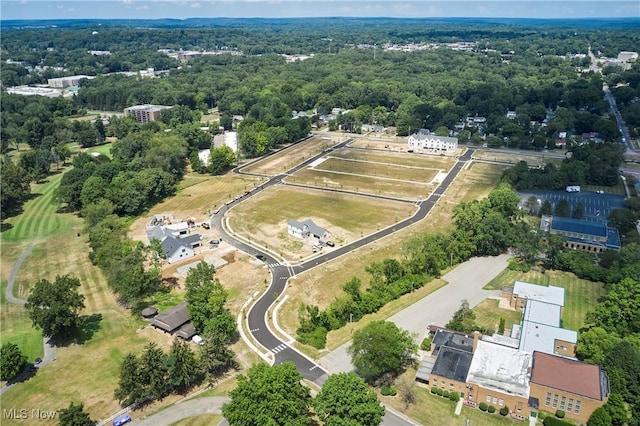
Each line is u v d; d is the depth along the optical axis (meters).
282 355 110.06
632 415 88.62
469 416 92.25
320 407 83.31
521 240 153.50
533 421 90.69
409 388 97.31
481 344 104.88
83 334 117.69
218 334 106.81
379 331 100.12
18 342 114.50
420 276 140.00
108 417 91.19
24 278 145.62
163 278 144.62
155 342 114.50
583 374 93.12
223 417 91.19
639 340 103.00
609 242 156.50
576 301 129.62
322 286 139.75
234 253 161.25
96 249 153.50
